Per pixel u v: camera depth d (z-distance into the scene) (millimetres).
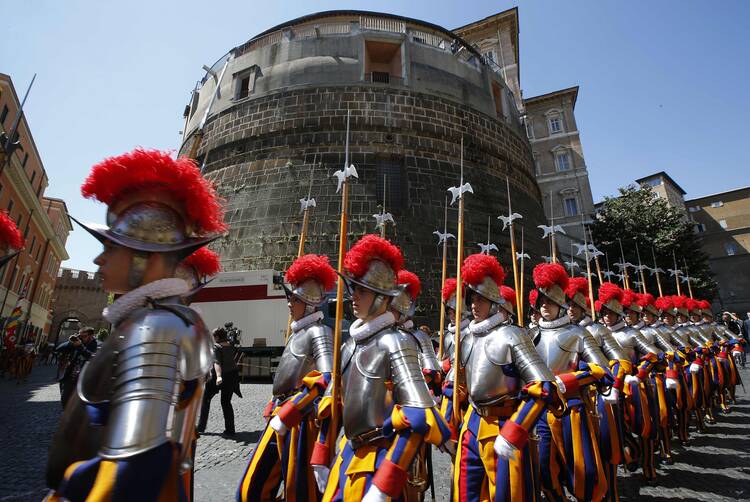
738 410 10555
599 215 33500
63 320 55531
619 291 6871
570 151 41688
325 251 18547
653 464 5559
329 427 3143
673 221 29844
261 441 3582
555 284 4516
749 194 52375
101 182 1617
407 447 2188
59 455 1489
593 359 4176
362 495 2348
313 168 20516
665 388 6891
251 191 20875
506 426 2893
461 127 23125
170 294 1589
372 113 21797
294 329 3936
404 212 19797
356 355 2693
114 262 1598
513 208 22984
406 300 4715
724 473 5828
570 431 4066
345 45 23734
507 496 2969
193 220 1764
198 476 5402
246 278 15703
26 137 30344
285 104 22422
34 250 37688
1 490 4836
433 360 5449
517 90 39594
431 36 26594
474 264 3629
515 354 3186
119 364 1315
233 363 7910
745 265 50906
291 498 3348
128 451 1144
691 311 11461
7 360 20797
